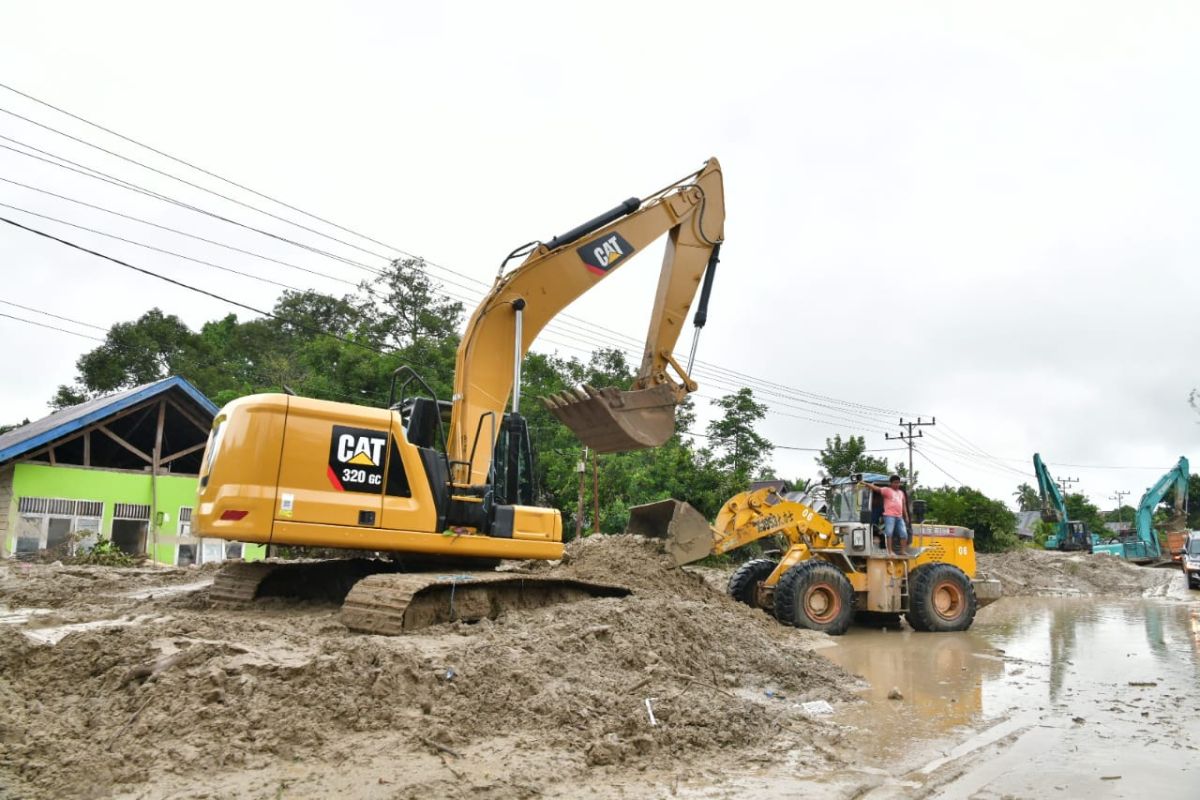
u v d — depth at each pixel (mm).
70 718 5277
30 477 18844
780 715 6863
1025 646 12484
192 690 5449
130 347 38500
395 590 7660
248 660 5949
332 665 5914
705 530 13555
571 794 4762
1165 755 6176
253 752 4906
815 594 13609
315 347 33031
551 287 10570
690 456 31281
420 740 5262
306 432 8258
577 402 10953
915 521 15359
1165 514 61062
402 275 40938
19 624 7824
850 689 8555
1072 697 8375
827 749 6016
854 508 15195
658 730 5816
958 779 5500
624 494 29406
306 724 5219
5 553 18266
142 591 11359
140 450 22141
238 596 9148
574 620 8180
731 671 8375
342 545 8289
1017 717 7426
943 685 9000
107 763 4633
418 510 8703
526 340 10422
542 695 6145
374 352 32844
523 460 9844
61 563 16453
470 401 9734
